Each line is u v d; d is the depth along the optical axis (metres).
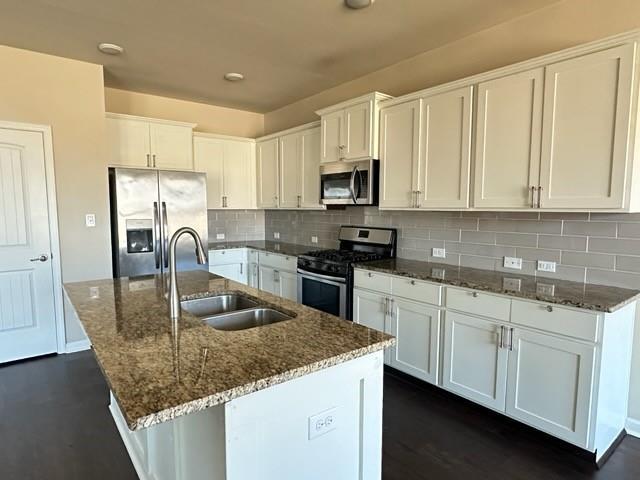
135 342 1.37
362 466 1.41
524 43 2.61
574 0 2.36
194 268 4.16
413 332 2.77
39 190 3.31
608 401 2.01
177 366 1.17
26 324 3.34
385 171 3.21
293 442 1.20
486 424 2.37
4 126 3.13
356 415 1.38
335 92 4.20
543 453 2.10
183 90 4.33
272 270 4.43
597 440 1.96
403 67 3.42
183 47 3.13
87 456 2.09
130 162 4.11
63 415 2.48
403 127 3.04
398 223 3.56
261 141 5.00
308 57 3.34
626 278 2.22
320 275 3.50
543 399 2.09
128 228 3.76
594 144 2.03
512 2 2.43
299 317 1.70
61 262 3.45
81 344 3.59
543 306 2.05
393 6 2.48
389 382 2.93
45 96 3.29
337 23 2.72
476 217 2.94
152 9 2.53
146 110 4.51
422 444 2.18
